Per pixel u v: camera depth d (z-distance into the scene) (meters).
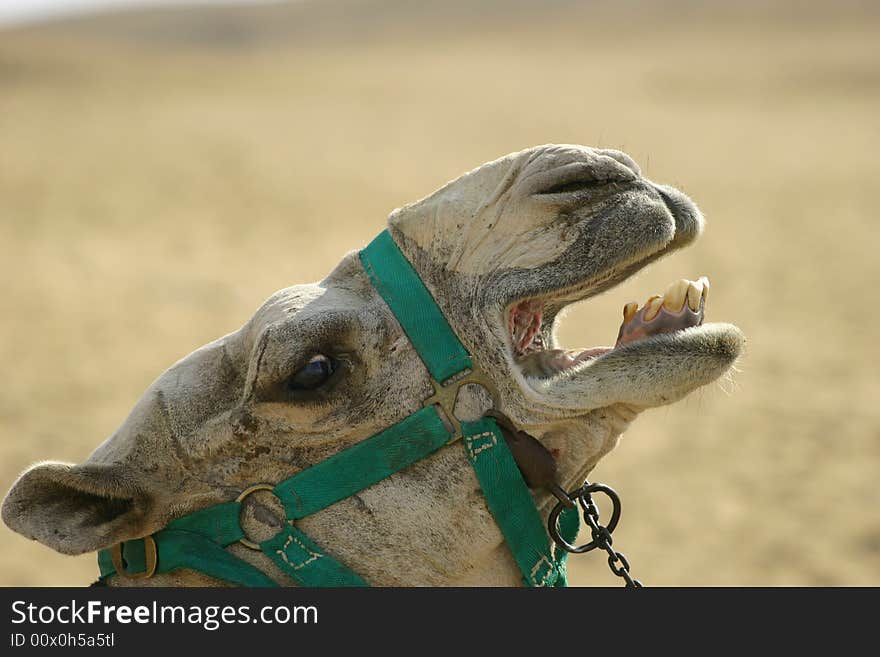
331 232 28.73
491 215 4.05
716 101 56.84
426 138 44.59
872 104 53.91
